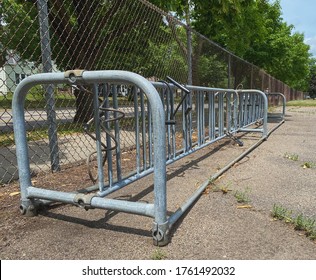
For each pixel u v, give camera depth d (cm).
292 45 2480
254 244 169
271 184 273
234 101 475
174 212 203
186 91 264
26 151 205
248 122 589
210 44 655
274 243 170
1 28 350
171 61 529
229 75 775
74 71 178
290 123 805
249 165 343
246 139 534
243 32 1200
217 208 217
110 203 178
